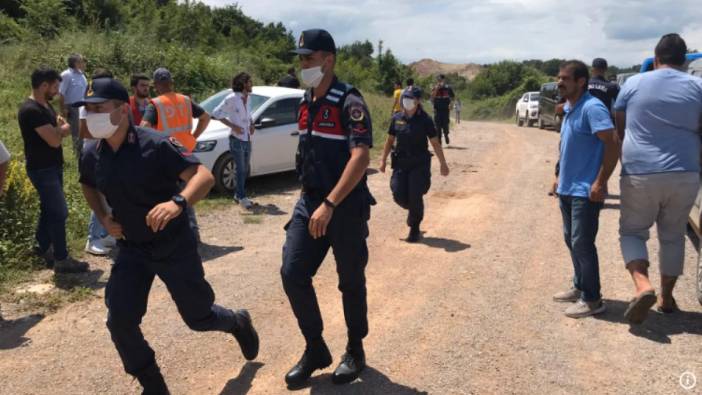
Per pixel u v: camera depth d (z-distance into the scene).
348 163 3.17
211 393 3.58
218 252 6.42
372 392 3.54
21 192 6.21
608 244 6.61
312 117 3.36
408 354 4.03
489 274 5.65
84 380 3.74
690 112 4.17
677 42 4.29
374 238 6.97
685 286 5.22
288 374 3.59
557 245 6.60
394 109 15.16
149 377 3.29
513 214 8.09
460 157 13.65
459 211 8.31
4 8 17.88
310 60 3.25
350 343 3.67
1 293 5.05
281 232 7.24
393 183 6.69
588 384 3.60
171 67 16.66
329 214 3.16
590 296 4.57
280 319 4.66
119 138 3.02
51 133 5.14
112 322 3.12
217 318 3.50
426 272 5.75
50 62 14.10
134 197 3.05
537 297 5.05
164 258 3.19
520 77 68.06
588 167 4.45
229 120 8.05
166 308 4.82
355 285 3.52
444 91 15.41
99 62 15.11
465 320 4.58
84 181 3.24
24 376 3.78
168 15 23.30
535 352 4.03
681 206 4.30
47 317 4.67
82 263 5.61
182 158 3.09
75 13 19.42
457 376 3.72
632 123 4.34
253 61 23.25
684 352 3.96
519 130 23.19
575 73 4.38
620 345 4.09
